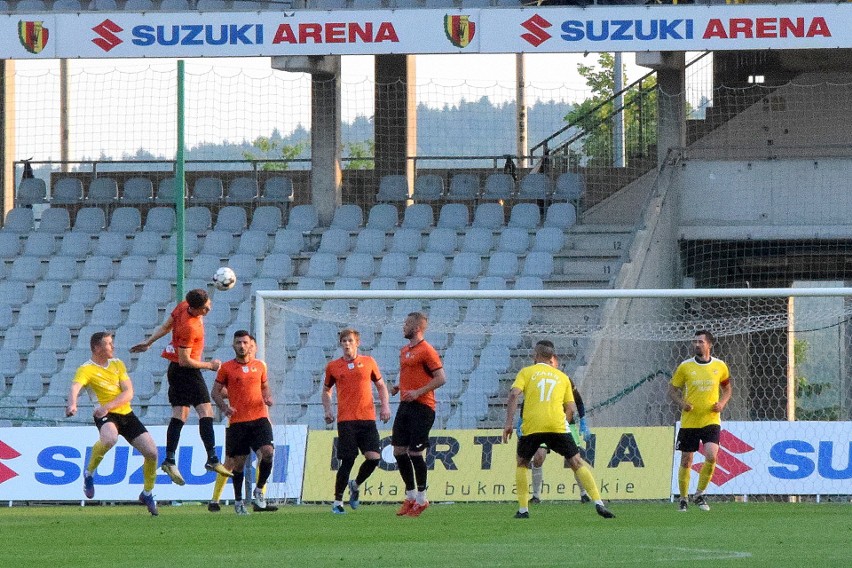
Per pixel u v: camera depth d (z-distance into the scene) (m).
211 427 27.73
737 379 48.09
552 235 46.75
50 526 25.36
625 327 41.66
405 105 52.97
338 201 50.22
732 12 41.84
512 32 42.75
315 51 43.34
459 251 47.41
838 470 32.84
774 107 49.84
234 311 46.16
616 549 19.33
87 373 26.62
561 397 26.00
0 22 43.97
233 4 50.38
